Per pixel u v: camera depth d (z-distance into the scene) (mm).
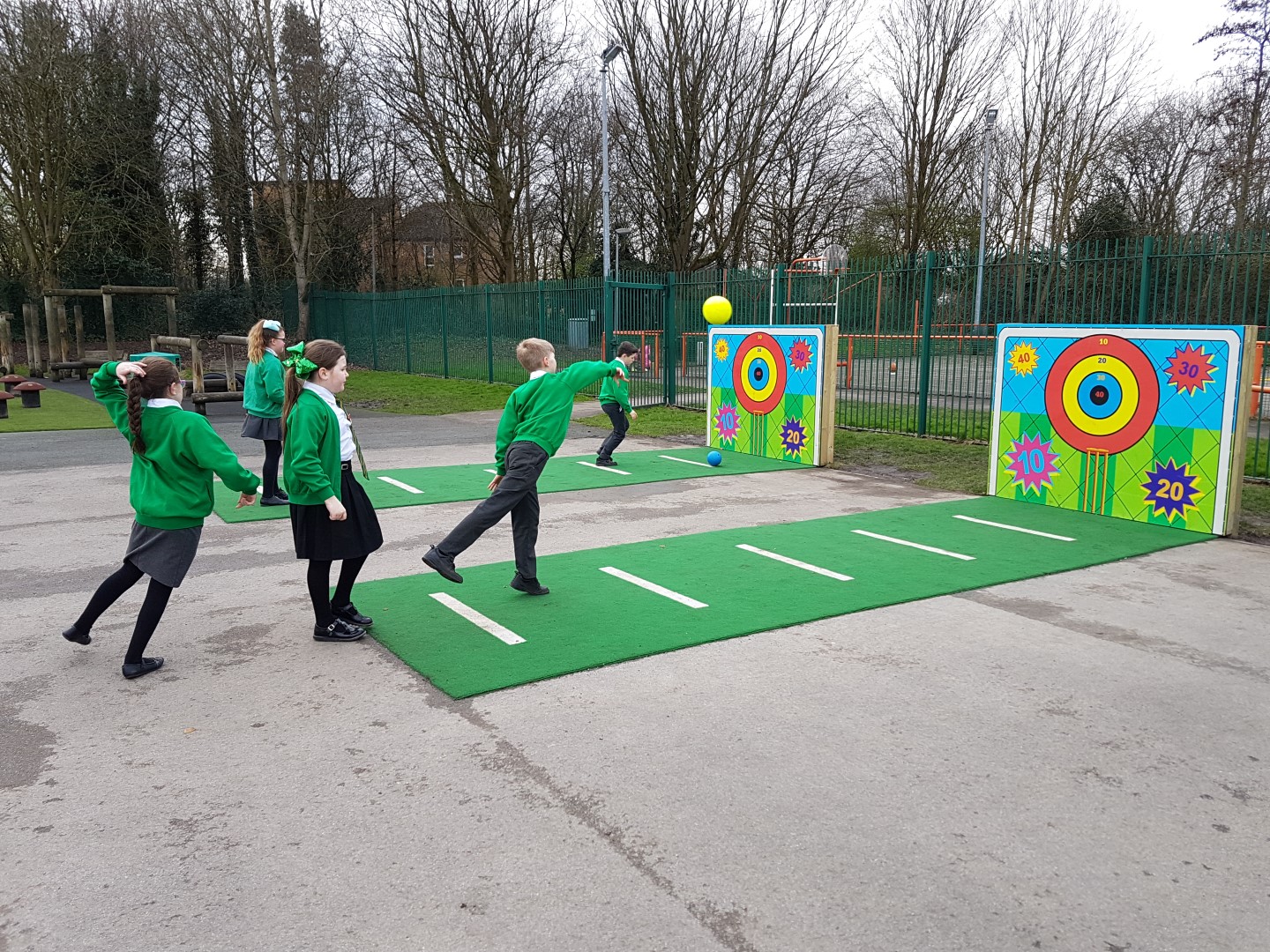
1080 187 32906
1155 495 7852
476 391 20422
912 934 2523
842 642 4914
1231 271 10180
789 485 9844
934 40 29625
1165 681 4395
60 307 23719
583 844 2967
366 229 38500
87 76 28234
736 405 12242
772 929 2541
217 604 5598
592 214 39969
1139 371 7863
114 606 5547
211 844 2973
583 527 7707
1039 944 2488
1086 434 8297
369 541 4871
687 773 3447
